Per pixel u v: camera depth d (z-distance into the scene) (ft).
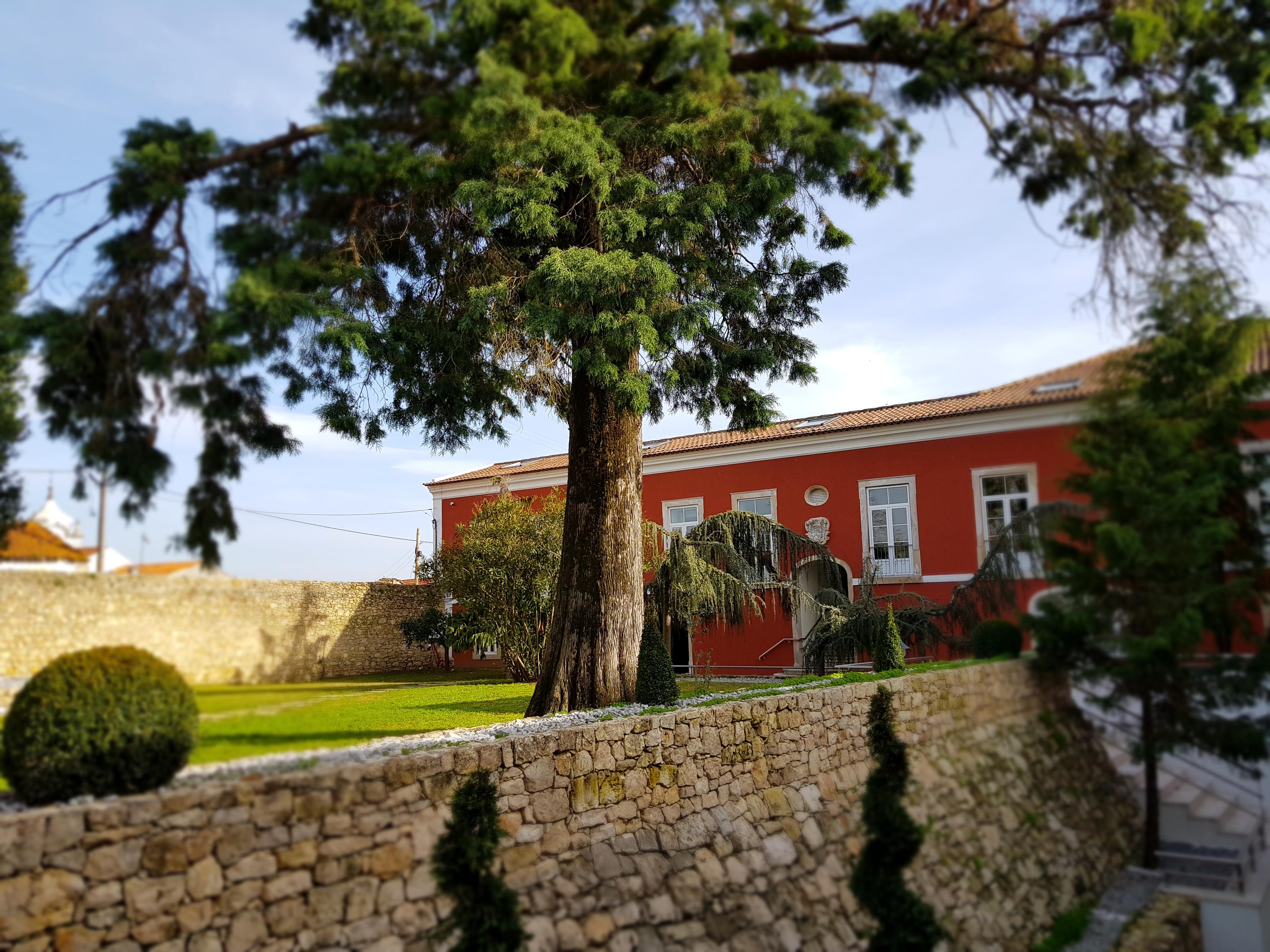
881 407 50.62
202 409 8.82
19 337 8.48
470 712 30.71
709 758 20.58
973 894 14.29
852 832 21.98
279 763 11.79
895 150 15.44
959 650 32.89
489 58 11.39
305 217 10.76
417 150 15.14
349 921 13.56
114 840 11.44
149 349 8.66
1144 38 10.66
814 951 17.65
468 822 15.57
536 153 19.94
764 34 12.80
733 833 19.72
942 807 17.11
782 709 22.94
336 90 11.46
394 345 27.25
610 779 18.34
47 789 11.12
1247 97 11.06
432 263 26.61
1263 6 10.73
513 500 53.31
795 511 51.88
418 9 11.15
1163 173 11.80
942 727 20.51
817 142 16.49
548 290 23.41
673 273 23.32
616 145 21.63
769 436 53.26
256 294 9.10
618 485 30.50
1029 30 12.17
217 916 12.27
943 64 12.39
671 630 51.42
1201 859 11.42
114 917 11.33
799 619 53.01
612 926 15.90
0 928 10.40
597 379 24.47
